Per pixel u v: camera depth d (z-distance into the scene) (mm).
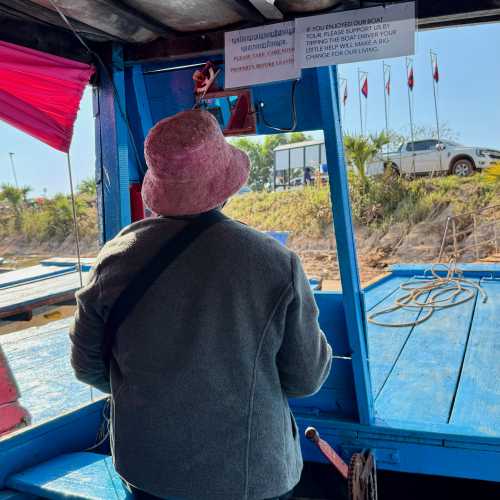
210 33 2512
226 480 1284
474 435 2404
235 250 1293
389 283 5648
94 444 2762
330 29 2246
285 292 1291
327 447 1987
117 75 2691
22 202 21234
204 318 1265
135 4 2211
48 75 2469
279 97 2482
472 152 15742
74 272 6996
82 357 1462
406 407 2779
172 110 2777
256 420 1303
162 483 1300
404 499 3006
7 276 6836
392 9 2145
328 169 2379
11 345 3965
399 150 16484
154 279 1298
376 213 16266
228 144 1430
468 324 4121
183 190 1325
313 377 1386
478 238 13828
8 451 2324
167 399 1290
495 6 2066
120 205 2773
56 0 2127
